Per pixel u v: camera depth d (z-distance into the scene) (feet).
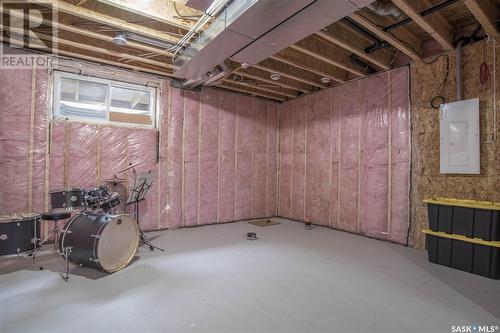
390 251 11.81
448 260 9.94
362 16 9.18
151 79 15.20
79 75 13.21
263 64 13.46
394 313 6.73
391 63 13.48
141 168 14.84
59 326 6.09
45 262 10.05
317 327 6.13
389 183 13.51
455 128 10.95
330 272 9.33
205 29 10.28
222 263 10.11
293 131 19.24
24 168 12.00
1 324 6.14
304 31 8.73
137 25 10.49
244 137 18.75
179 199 16.07
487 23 9.25
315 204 17.46
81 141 13.25
